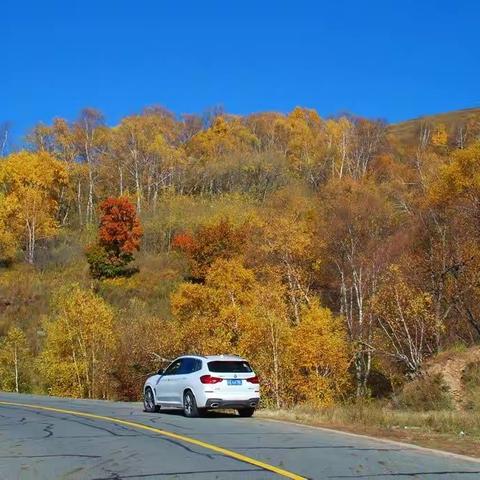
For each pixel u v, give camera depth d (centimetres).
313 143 9294
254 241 4591
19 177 7300
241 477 812
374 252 4091
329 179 7506
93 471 870
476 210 3488
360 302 3741
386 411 1691
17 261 6912
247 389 1650
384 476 816
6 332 5262
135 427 1395
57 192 8144
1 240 6788
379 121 9656
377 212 4591
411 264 3328
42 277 6412
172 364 1803
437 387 2109
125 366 3894
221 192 8362
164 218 7425
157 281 6134
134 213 6550
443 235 3378
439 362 2262
